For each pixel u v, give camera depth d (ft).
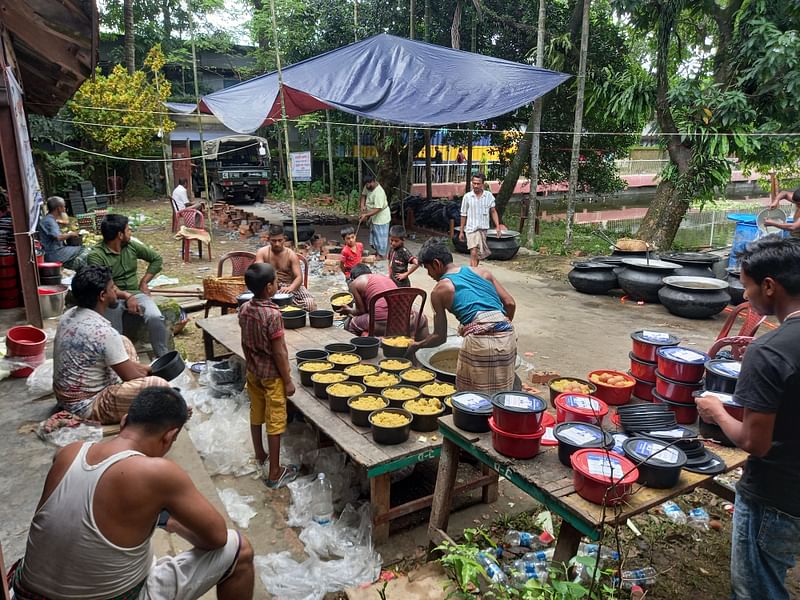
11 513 9.17
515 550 10.25
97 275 11.77
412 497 11.98
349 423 11.30
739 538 6.79
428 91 32.14
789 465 6.16
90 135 58.34
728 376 8.55
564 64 40.70
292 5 59.67
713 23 38.99
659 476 7.22
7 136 16.56
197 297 25.89
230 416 14.73
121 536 5.75
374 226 35.65
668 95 32.99
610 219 65.10
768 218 26.81
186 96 80.89
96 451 6.04
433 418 10.87
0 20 16.62
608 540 10.52
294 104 37.65
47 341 16.93
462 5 44.16
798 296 6.16
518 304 27.17
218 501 10.55
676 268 26.86
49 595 5.79
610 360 19.84
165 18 82.64
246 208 63.05
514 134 53.36
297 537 10.55
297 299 19.98
